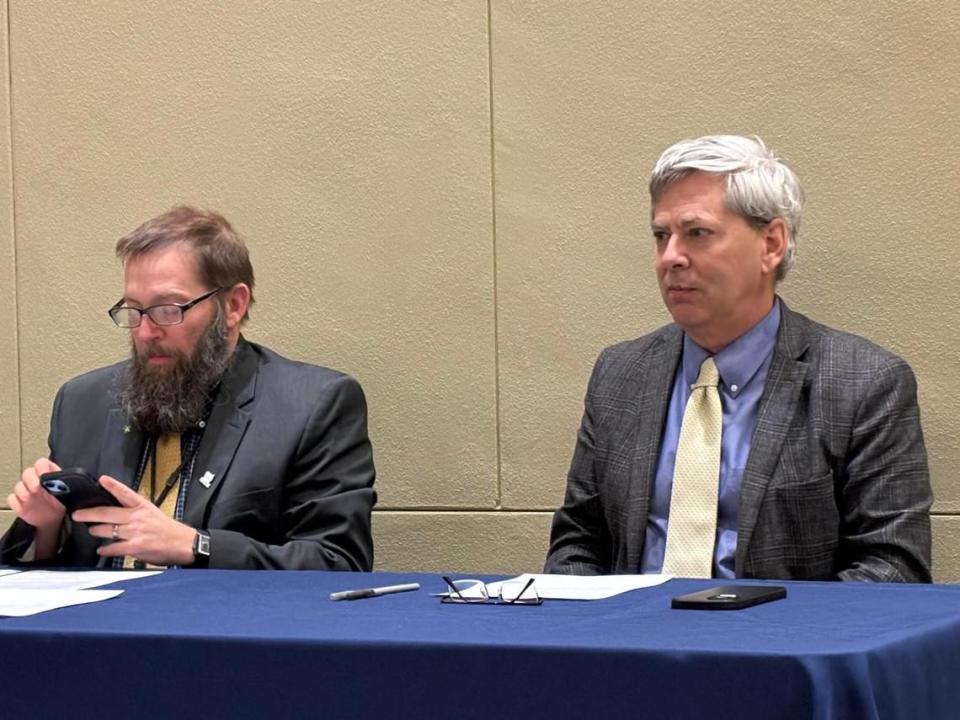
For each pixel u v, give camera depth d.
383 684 1.94
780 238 3.16
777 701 1.76
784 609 2.16
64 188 4.29
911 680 1.89
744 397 3.17
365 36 4.02
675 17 3.73
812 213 3.63
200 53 4.16
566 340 3.86
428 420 3.99
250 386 3.47
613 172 3.80
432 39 3.95
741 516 3.04
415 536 4.01
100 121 4.25
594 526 3.35
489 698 1.89
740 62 3.68
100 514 3.01
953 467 3.55
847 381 3.07
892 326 3.59
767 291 3.17
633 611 2.16
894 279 3.58
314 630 2.04
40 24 4.30
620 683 1.83
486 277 3.92
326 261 4.06
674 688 1.81
